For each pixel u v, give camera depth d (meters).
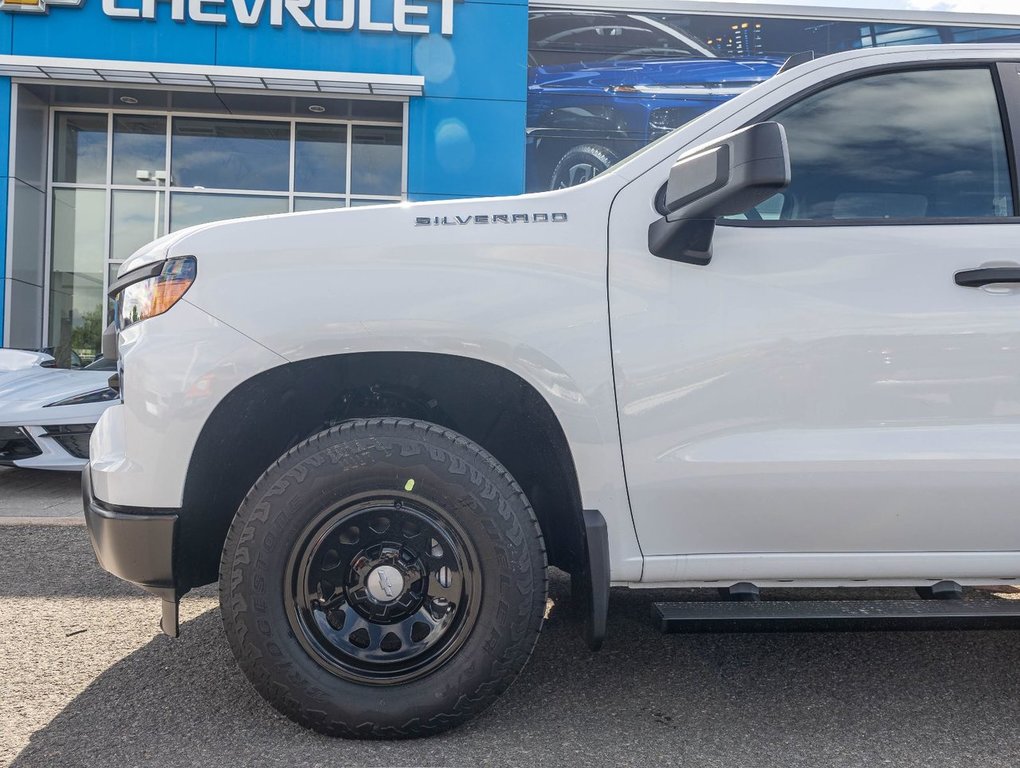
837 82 2.21
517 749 1.97
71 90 10.43
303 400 2.18
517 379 2.01
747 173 1.64
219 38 10.06
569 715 2.18
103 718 2.13
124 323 2.09
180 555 1.95
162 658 2.57
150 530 1.92
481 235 2.01
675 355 1.97
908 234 2.06
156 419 1.93
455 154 10.30
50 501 5.33
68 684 2.36
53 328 11.14
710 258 1.99
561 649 2.69
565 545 2.27
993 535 2.03
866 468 1.97
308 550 1.94
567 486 2.07
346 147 11.26
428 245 1.99
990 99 2.21
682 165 1.83
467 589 1.95
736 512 2.00
